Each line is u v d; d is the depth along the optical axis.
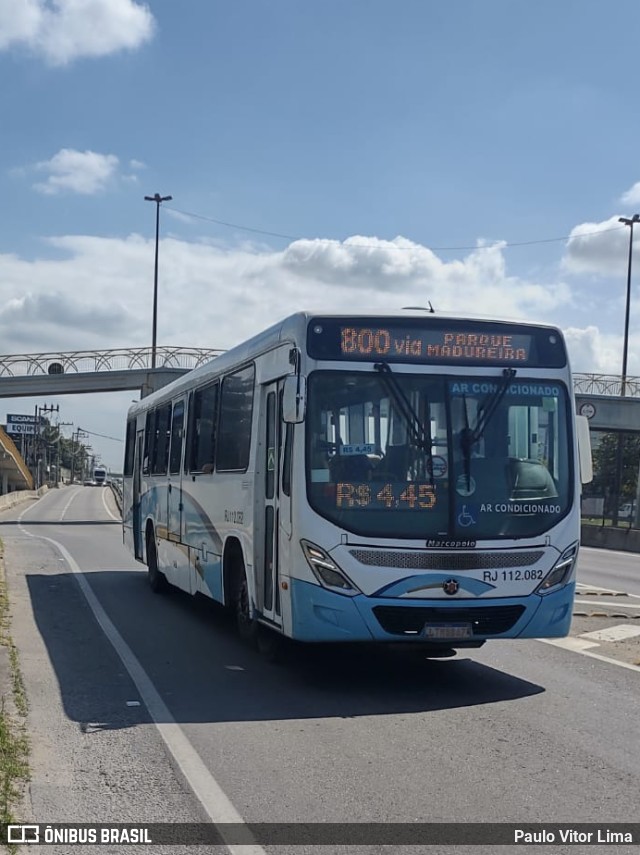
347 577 8.18
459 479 8.48
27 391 42.75
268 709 8.08
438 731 7.38
